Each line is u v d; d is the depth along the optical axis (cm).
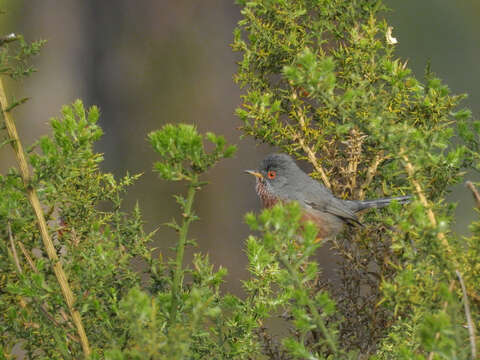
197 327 466
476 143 517
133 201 2011
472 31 2489
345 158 673
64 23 2194
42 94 2170
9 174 477
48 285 484
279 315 513
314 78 453
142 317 381
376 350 540
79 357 475
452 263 426
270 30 651
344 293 562
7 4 2148
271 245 399
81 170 522
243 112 652
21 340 511
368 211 612
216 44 2158
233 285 1977
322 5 639
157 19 2184
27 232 518
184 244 439
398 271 462
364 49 614
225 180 2064
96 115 478
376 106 471
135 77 2172
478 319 438
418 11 2495
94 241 498
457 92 2455
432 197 532
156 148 423
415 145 460
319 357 457
